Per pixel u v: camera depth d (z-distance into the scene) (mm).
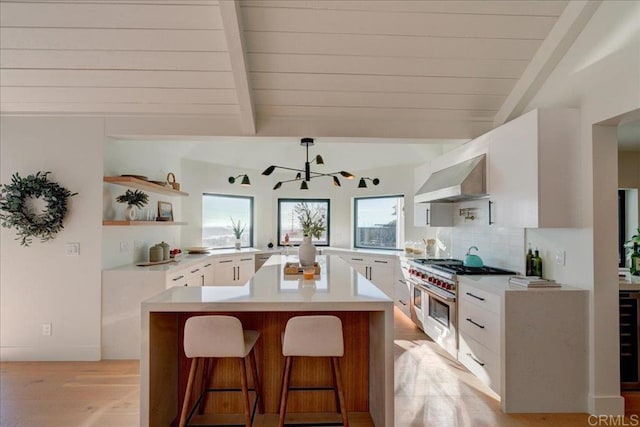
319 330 1917
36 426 2244
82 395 2646
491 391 2707
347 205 6547
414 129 3488
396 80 2984
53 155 3352
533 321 2443
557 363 2439
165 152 4777
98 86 3021
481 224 3600
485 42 2670
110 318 3373
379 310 1984
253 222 6578
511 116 3225
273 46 2676
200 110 3309
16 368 3146
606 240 2395
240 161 6188
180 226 5277
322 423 2238
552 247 2750
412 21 2521
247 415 1940
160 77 2939
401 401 2561
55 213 3264
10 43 2645
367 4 2408
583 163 2457
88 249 3357
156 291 3391
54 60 2785
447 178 3498
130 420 2309
